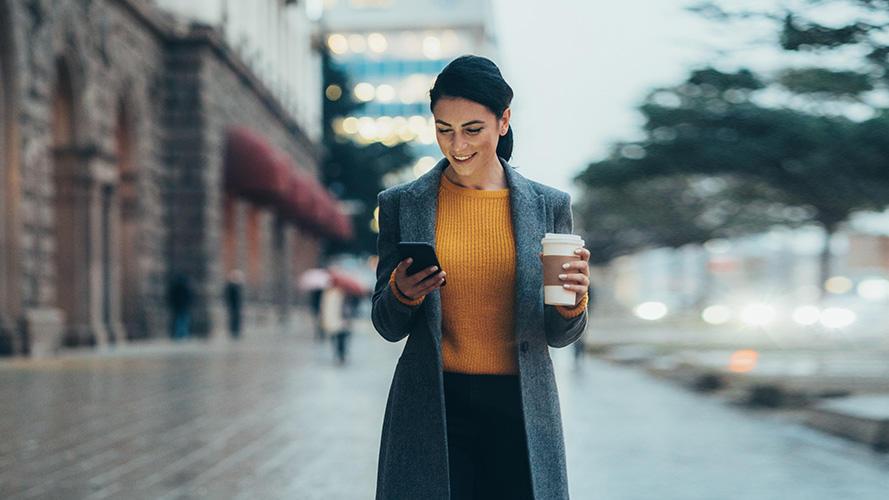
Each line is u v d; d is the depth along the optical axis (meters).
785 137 11.91
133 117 24.06
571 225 2.71
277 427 8.58
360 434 8.15
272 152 30.70
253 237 36.44
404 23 93.81
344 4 94.38
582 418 9.86
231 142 29.50
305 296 49.22
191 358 18.06
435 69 94.38
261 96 35.12
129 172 24.16
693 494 5.88
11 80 16.20
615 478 6.41
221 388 12.12
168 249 26.81
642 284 77.31
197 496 5.57
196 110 26.88
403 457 2.54
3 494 5.53
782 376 11.55
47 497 5.48
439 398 2.51
